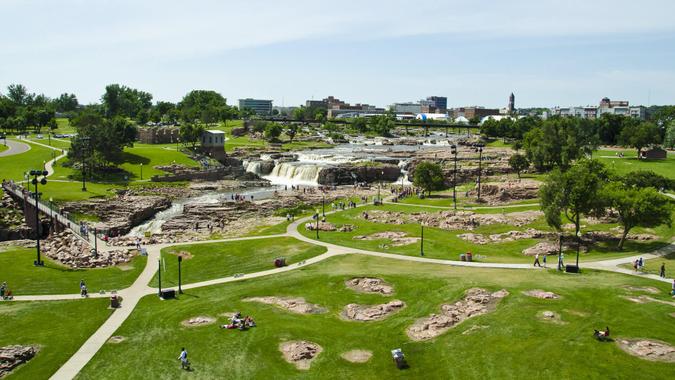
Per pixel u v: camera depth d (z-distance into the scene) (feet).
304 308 195.72
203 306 198.90
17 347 165.27
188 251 277.85
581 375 144.15
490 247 290.56
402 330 174.70
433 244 284.61
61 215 354.54
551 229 319.47
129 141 615.98
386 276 225.97
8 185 416.46
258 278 231.50
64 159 565.94
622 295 198.08
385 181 592.60
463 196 442.50
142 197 458.91
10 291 212.64
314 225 337.72
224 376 150.00
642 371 144.87
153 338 172.96
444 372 148.97
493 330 170.71
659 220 271.28
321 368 153.17
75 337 174.19
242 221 383.24
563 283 213.25
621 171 495.00
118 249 282.15
